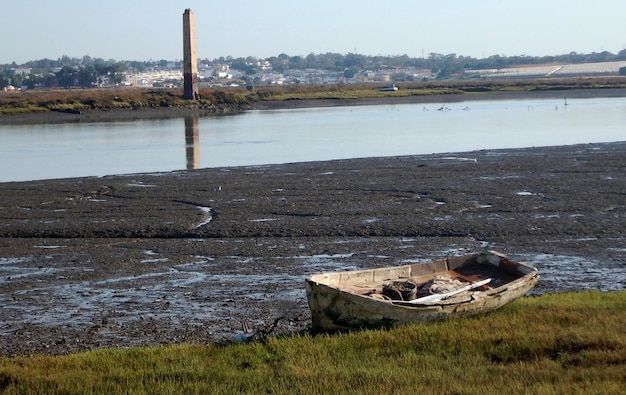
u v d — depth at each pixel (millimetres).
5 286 17922
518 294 14023
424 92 130875
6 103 94062
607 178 31094
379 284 14219
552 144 46438
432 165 36125
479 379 10328
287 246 21359
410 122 69562
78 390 10578
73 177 35812
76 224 24641
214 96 107250
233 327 14570
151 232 23406
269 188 30562
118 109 95688
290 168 36469
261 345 12438
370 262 19453
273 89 137875
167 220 24906
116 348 13289
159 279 18281
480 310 13367
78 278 18516
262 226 23688
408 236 22344
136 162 42281
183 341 13844
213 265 19516
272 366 11359
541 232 22281
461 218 24203
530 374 10398
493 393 9742
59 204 28281
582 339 11680
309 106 108688
